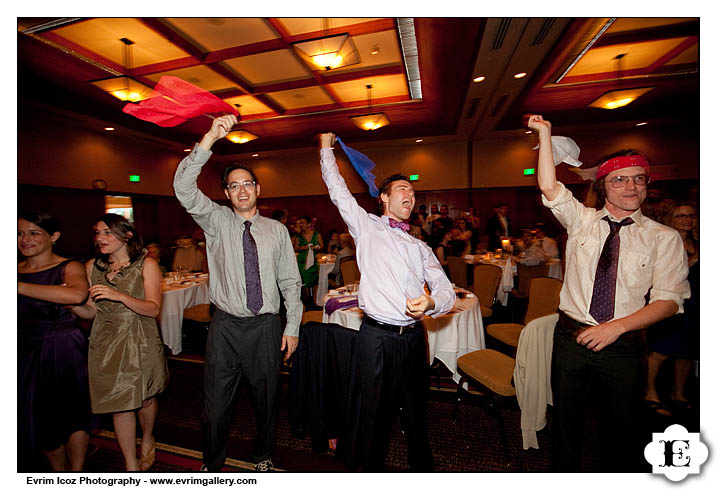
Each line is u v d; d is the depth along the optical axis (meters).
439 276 1.71
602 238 1.51
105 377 1.72
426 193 10.12
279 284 2.00
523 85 5.59
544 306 2.84
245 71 5.51
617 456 1.50
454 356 2.56
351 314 2.67
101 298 1.61
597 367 1.46
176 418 2.58
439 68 4.96
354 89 6.36
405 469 2.03
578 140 8.86
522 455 2.10
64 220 7.12
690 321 2.43
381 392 1.64
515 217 9.62
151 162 9.12
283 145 9.56
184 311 3.88
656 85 5.75
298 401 2.04
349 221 1.77
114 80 4.79
